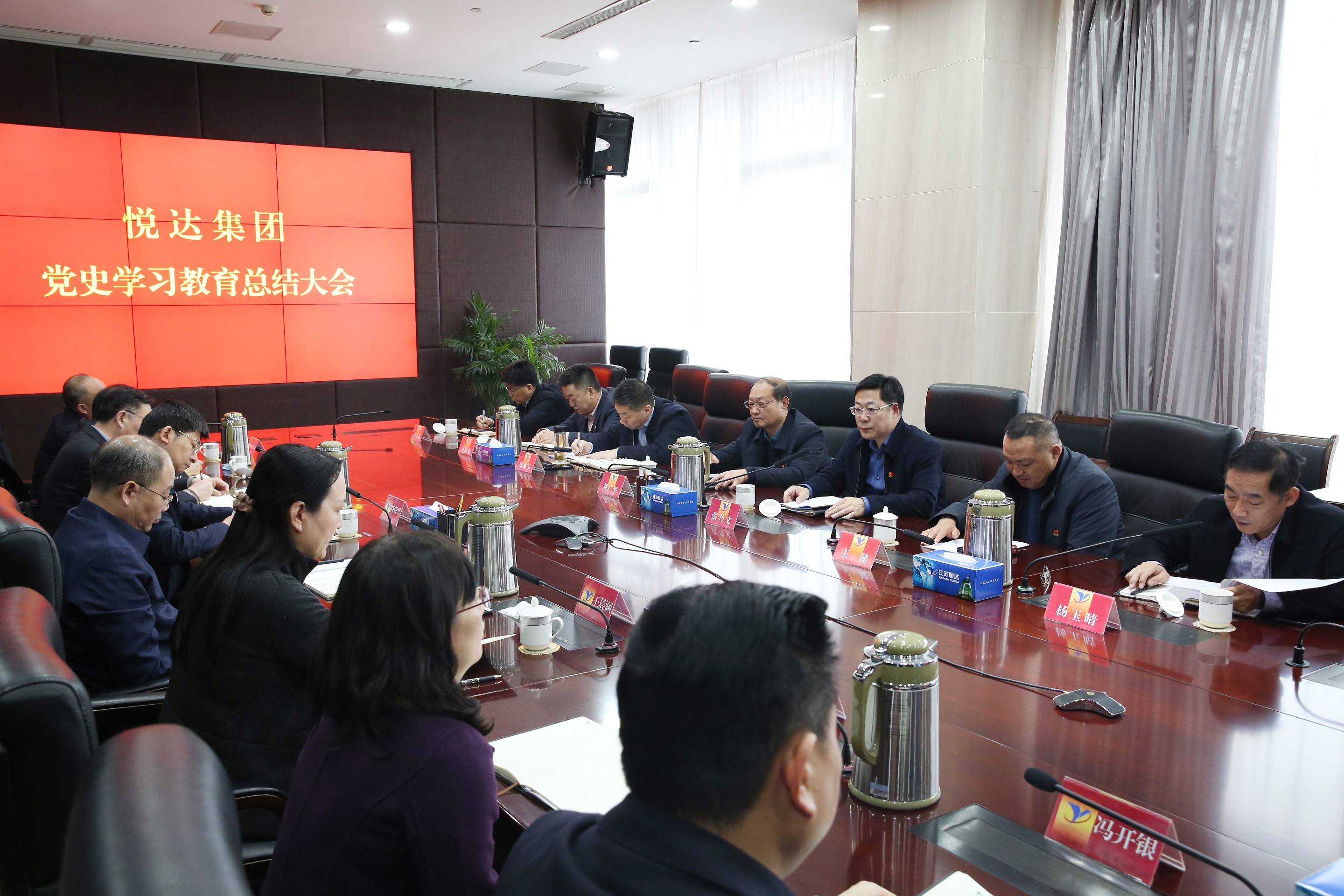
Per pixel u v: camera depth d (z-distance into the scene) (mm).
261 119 6910
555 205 8180
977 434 3762
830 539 2730
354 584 1155
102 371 6602
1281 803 1269
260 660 1597
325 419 7391
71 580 2129
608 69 7004
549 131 8070
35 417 6426
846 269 6535
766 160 7039
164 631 2402
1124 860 1115
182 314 6812
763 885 619
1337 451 4207
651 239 8383
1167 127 4645
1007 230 5223
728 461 4270
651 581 2363
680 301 8094
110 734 2092
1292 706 1598
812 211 6715
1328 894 1033
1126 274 4871
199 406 6926
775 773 642
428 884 1089
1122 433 3152
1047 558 2512
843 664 1753
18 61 6133
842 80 6391
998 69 5051
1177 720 1537
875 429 3500
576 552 2668
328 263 7266
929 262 5395
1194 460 2895
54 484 3371
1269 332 4395
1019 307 5348
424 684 1140
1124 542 2785
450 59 6648
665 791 643
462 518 2219
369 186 7352
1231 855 1144
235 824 646
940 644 1907
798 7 5609
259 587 1599
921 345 5492
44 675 1256
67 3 5355
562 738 1471
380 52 6445
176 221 6711
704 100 7551
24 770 1249
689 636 656
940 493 3424
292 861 1110
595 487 3717
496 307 8000
